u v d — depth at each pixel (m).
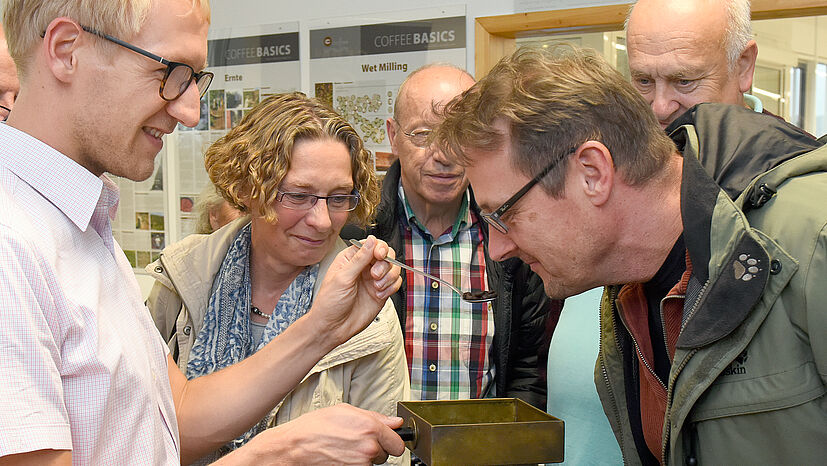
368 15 2.84
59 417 0.83
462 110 1.09
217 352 1.45
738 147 1.03
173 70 0.94
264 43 3.02
